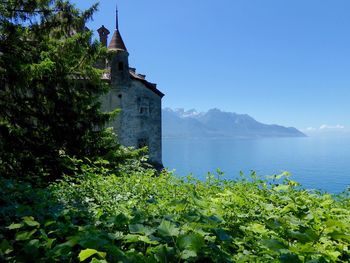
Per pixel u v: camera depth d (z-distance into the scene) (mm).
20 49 12562
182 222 3646
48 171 12578
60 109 13859
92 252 2518
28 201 5516
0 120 12766
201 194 6586
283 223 3746
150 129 30625
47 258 2934
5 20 12422
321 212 4656
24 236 3258
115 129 26844
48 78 13336
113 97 27156
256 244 3506
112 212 5047
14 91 12531
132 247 3361
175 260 2617
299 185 6504
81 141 14258
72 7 14008
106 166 13898
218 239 3342
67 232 3742
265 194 6230
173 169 8547
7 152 12312
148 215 4203
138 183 7441
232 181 7375
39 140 13531
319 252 2891
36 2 13180
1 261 3061
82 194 6617
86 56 14891
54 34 14516
